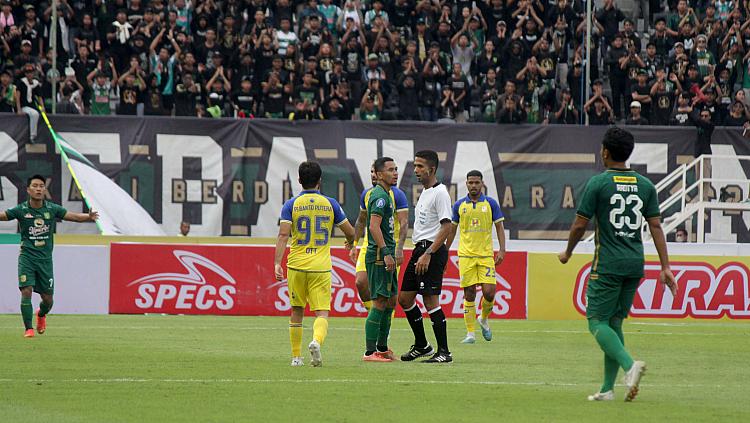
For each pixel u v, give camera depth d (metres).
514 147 84.19
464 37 91.81
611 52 90.12
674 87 89.56
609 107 86.69
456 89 88.75
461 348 49.66
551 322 68.94
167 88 86.94
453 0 94.56
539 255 71.44
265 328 59.00
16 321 62.84
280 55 88.50
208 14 90.38
